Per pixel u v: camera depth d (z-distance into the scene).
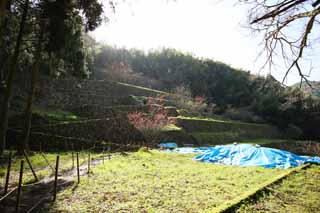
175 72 41.47
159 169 10.15
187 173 9.53
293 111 35.50
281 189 6.83
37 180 7.93
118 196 6.42
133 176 8.69
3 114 11.59
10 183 7.56
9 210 5.34
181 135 22.89
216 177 8.97
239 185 7.81
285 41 6.35
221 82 42.72
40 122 16.80
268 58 6.73
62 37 12.05
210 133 25.98
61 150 15.39
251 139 28.98
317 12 5.17
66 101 23.53
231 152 14.11
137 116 21.72
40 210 5.43
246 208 5.26
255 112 38.09
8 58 15.34
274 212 5.21
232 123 30.36
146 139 20.53
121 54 40.25
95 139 18.02
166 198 6.33
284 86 6.98
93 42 36.12
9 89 11.77
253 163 12.83
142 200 6.13
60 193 6.64
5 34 12.77
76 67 15.18
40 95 21.94
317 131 34.59
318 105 34.38
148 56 43.00
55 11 11.15
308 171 9.20
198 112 32.19
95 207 5.64
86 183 7.66
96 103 25.00
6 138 14.58
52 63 14.78
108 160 11.98
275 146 26.03
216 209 5.04
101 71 33.97
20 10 12.05
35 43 13.41
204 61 46.53
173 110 28.06
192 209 5.57
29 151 12.85
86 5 10.40
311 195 6.50
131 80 35.25
